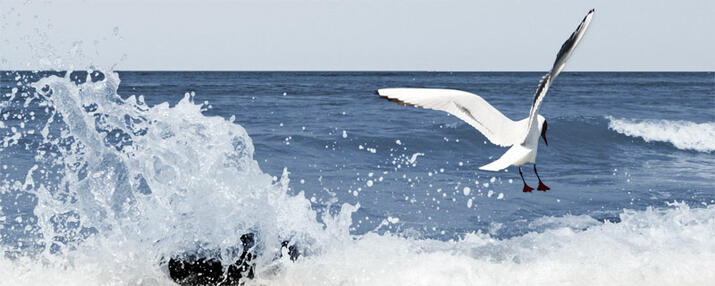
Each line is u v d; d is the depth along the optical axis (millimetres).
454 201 21484
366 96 87062
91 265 12945
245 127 42000
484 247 14602
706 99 88188
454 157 32938
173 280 12734
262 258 13070
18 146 29547
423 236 17344
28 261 13164
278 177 25625
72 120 14164
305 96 87562
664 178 27312
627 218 18828
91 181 13953
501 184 24797
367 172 27016
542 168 29500
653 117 58656
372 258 13750
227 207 13406
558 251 14305
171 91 106000
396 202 21172
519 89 135625
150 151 14133
